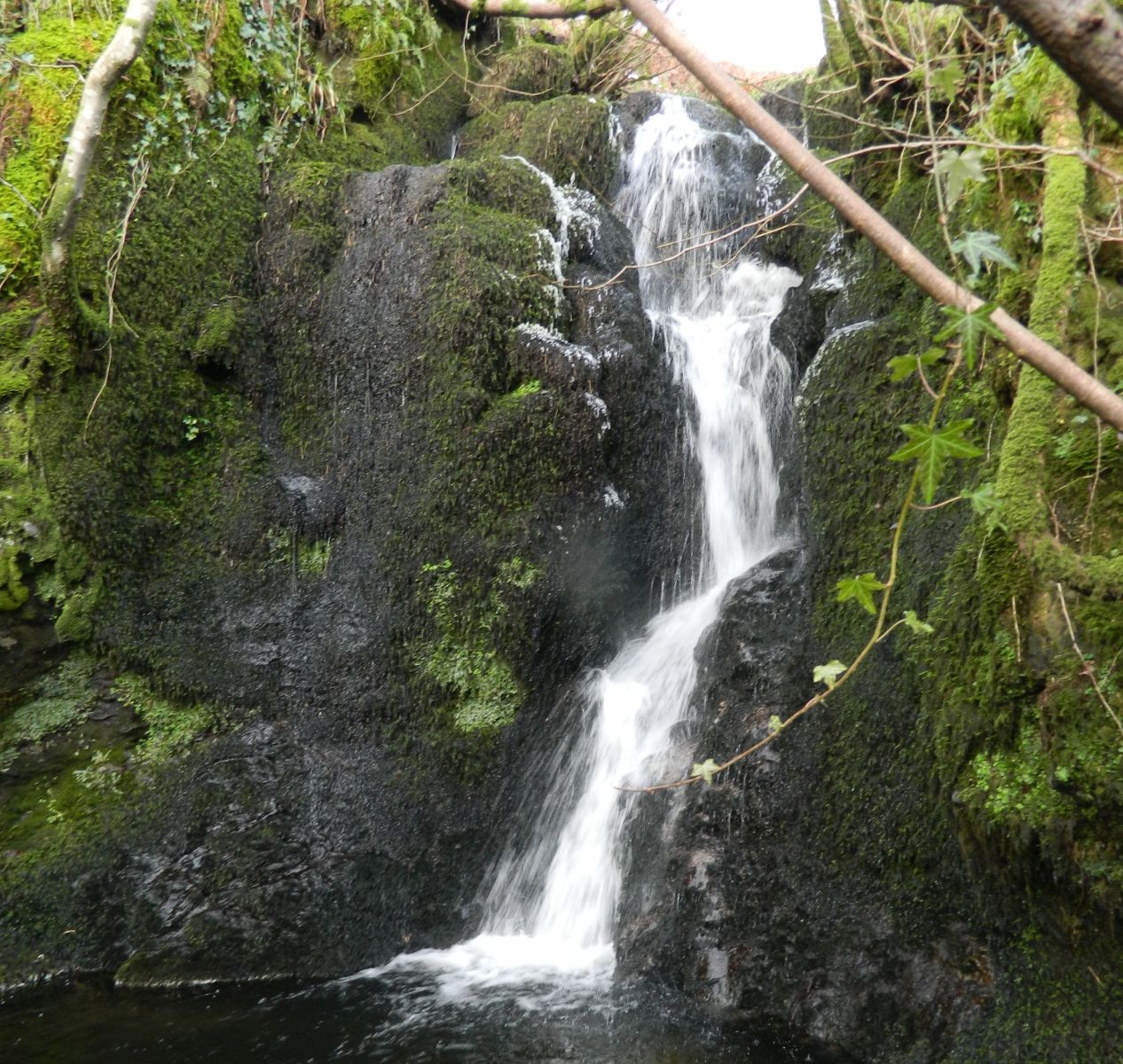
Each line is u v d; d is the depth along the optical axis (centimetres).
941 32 408
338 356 514
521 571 480
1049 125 300
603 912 452
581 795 480
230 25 555
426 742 477
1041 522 238
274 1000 411
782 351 546
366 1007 402
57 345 457
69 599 453
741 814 411
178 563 480
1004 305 330
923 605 363
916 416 399
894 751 369
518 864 470
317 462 513
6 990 412
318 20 654
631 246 604
